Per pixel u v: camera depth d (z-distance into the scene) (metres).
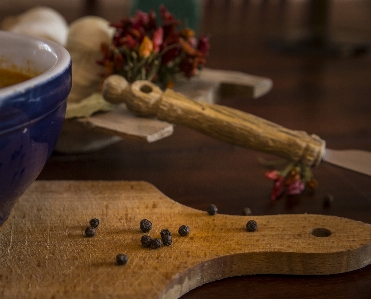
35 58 0.36
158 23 0.57
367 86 0.65
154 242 0.34
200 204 0.40
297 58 0.77
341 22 0.98
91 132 0.45
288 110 0.57
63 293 0.31
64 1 1.02
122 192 0.40
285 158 0.41
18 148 0.31
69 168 0.45
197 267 0.33
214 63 0.71
